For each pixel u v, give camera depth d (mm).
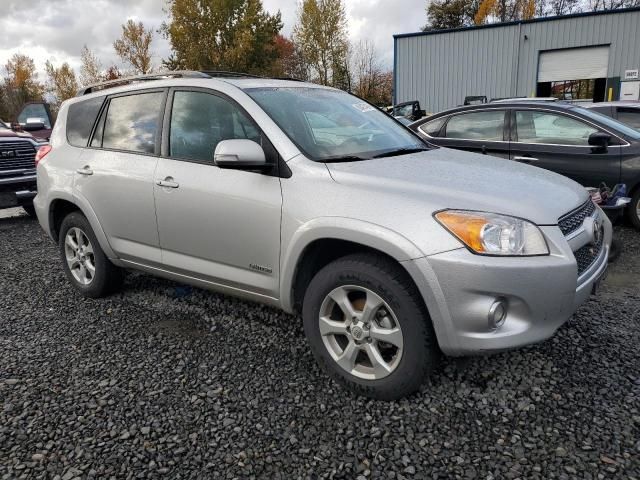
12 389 2881
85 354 3285
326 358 2814
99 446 2387
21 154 7348
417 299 2469
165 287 4441
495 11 42375
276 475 2188
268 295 3059
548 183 2961
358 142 3336
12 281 4812
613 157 5730
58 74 41500
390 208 2500
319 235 2646
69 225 4227
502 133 6336
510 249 2350
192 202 3229
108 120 3963
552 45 22031
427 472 2178
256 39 28469
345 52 34156
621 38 20703
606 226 3256
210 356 3213
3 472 2229
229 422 2545
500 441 2348
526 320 2416
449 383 2809
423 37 24406
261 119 3049
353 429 2469
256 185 2955
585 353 3078
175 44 29281
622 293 4066
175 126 3465
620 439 2320
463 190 2582
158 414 2623
